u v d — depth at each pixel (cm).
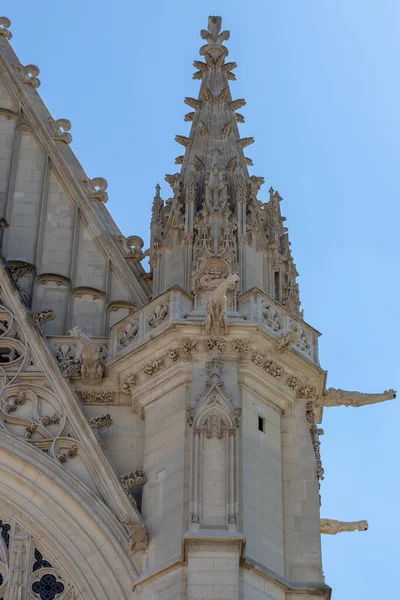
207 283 4141
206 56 4822
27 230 4550
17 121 4794
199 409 3884
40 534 3903
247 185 4441
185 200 4391
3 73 4919
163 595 3650
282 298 4341
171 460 3888
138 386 4094
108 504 3900
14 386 4112
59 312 4366
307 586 3759
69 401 4072
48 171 4688
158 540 3772
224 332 4009
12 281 4281
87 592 3791
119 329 4206
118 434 4062
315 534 3881
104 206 4644
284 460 4009
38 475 3969
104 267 4481
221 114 4666
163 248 4362
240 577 3638
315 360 4162
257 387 4022
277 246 4409
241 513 3750
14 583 3822
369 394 4269
